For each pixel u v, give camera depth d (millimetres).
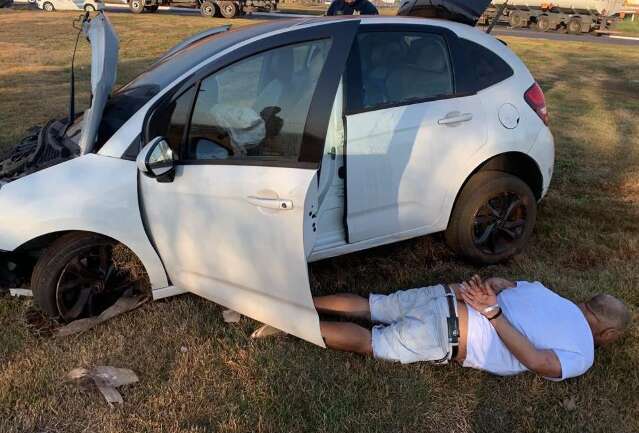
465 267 3748
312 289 3445
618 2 25766
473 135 3414
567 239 4160
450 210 3531
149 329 2988
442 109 3330
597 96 10078
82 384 2594
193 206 2727
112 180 2771
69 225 2750
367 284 3531
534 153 3688
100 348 2850
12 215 2725
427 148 3283
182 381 2654
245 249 2662
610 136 7168
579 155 6301
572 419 2494
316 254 3139
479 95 3467
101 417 2439
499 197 3662
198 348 2857
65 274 2900
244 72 2811
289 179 2436
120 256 3045
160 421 2432
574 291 3445
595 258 3926
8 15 21922
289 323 2693
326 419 2438
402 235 3428
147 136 2779
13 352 2812
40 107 7820
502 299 2756
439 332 2648
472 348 2633
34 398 2535
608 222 4520
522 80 3680
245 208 2576
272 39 2838
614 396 2629
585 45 18906
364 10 5766
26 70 10828
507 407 2551
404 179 3268
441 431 2426
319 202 3055
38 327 3000
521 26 27703
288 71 2809
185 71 2893
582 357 2553
